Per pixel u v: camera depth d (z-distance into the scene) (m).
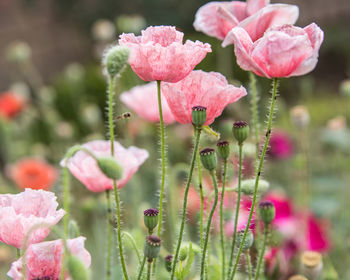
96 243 2.83
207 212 1.61
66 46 8.06
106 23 4.15
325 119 5.00
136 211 2.34
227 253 1.72
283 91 5.75
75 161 1.63
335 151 3.71
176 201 2.37
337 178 3.66
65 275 1.48
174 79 1.53
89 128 5.11
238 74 5.22
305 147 2.54
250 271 1.56
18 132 4.39
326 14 8.01
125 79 3.31
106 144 1.67
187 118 1.55
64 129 4.06
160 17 7.66
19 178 2.83
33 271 1.48
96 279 2.60
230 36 1.50
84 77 5.39
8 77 7.21
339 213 3.32
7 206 1.53
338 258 2.68
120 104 3.24
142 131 3.19
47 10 8.01
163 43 1.56
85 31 8.02
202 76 1.53
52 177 2.92
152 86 2.26
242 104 3.82
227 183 1.89
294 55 1.49
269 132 1.51
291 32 1.52
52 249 1.48
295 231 2.26
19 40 7.85
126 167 1.62
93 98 5.25
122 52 1.50
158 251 1.47
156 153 3.64
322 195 3.51
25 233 1.49
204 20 1.64
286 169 3.81
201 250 1.56
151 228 1.51
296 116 2.45
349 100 5.31
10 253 2.80
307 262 1.80
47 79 7.95
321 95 6.28
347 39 7.66
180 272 1.56
